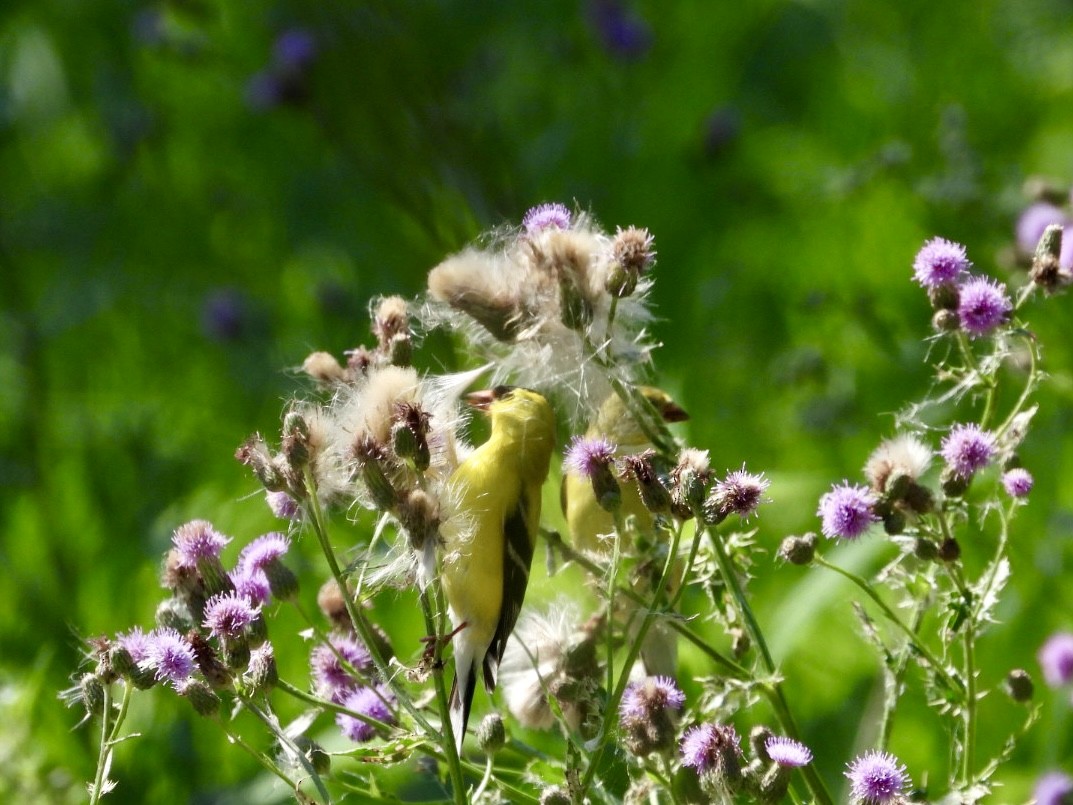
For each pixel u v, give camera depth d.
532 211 6.72
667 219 13.77
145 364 13.84
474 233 12.35
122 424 12.70
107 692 5.44
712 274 13.16
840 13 15.55
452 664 6.33
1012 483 5.90
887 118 14.52
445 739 5.28
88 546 11.48
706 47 15.14
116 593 10.82
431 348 8.24
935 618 8.38
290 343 13.39
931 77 14.94
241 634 5.47
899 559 5.89
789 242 13.05
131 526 11.72
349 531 9.31
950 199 12.21
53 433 12.66
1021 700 6.07
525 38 14.80
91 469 12.33
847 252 12.70
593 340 6.17
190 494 11.79
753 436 11.48
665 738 5.57
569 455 5.78
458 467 6.30
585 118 14.45
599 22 14.64
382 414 5.55
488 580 6.06
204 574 5.91
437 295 6.38
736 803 6.11
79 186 15.04
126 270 14.38
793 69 15.36
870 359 11.87
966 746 5.82
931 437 9.78
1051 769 8.06
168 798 9.07
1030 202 11.91
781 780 5.34
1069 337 10.45
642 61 14.70
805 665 9.28
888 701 5.84
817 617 9.11
